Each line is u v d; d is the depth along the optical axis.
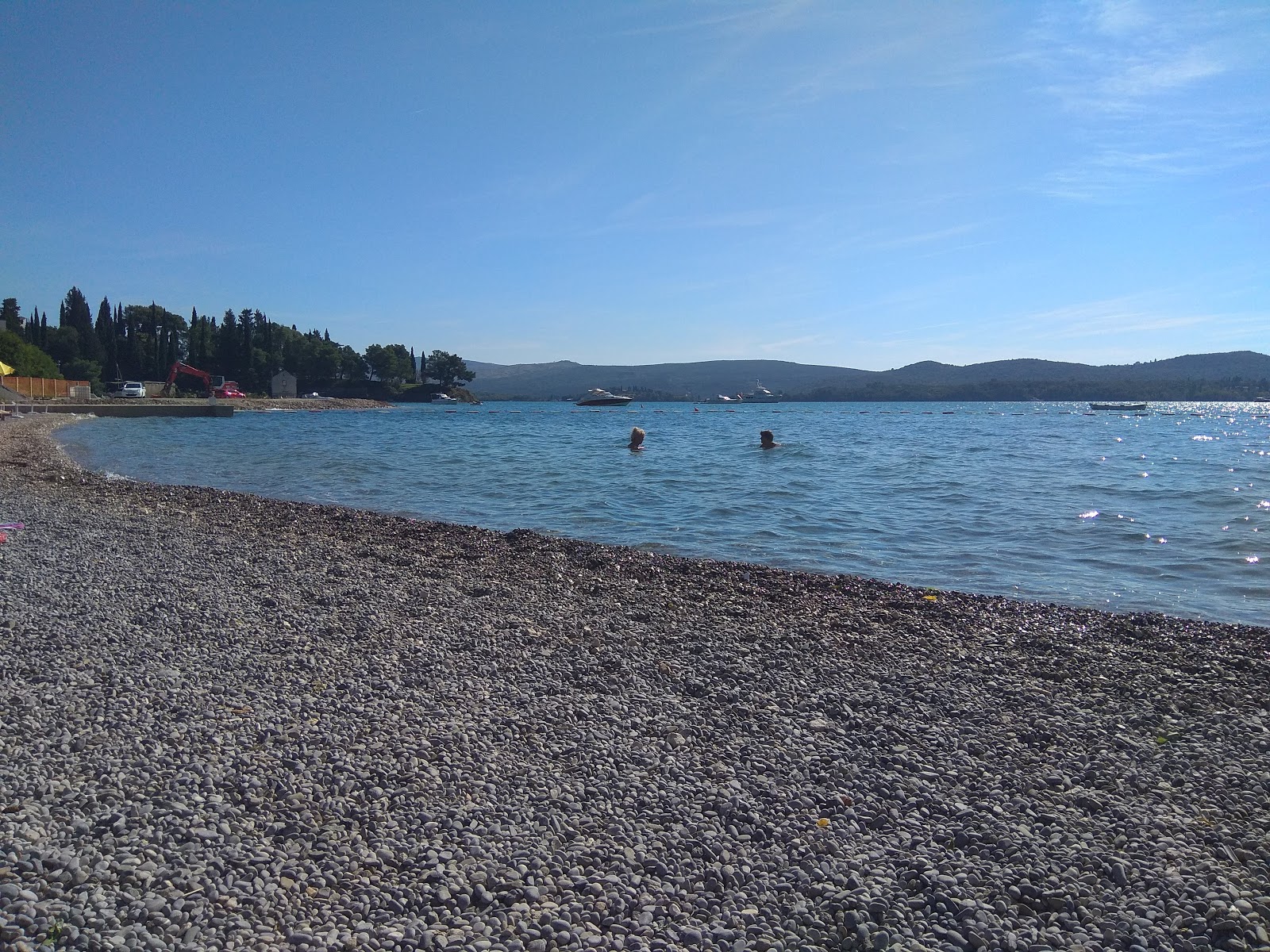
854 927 3.98
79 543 13.40
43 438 40.81
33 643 7.89
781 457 35.28
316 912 3.97
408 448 41.38
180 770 5.34
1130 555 14.09
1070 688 7.35
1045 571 12.97
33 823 4.57
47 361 95.31
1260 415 123.06
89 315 136.00
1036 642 8.75
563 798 5.18
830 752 5.94
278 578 11.14
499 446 43.44
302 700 6.68
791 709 6.79
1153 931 3.90
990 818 4.99
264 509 18.50
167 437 48.16
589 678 7.45
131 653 7.70
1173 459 34.59
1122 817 5.01
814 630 9.18
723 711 6.74
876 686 7.36
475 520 18.27
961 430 66.69
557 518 18.59
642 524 17.72
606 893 4.20
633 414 119.62
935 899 4.18
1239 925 3.89
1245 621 10.16
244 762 5.50
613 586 11.23
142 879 4.11
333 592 10.45
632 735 6.20
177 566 11.77
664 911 4.09
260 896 4.05
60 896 3.93
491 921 3.93
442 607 9.88
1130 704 6.95
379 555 13.17
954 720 6.60
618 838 4.74
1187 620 9.70
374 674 7.37
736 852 4.64
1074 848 4.66
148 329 151.62
